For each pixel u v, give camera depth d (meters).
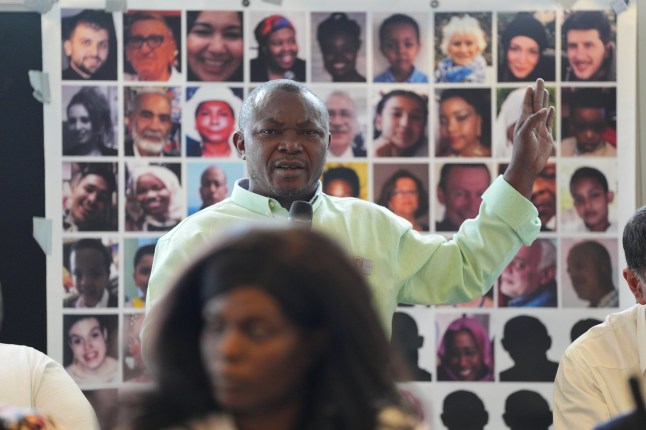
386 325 4.80
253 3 6.91
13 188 7.22
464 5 6.96
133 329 6.84
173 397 2.12
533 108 4.97
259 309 2.00
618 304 6.94
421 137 6.95
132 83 6.87
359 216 4.85
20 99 7.22
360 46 6.94
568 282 6.94
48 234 6.82
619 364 5.22
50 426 3.01
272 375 2.02
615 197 6.95
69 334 6.83
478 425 6.91
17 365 4.85
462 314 6.95
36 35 7.21
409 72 6.95
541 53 6.97
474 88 6.96
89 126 6.85
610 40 6.97
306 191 4.72
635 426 2.29
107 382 6.84
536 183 6.96
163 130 6.88
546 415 6.92
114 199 6.85
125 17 6.87
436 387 6.93
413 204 6.94
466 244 4.96
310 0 6.93
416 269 4.89
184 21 6.89
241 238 2.06
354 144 6.93
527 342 6.93
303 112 4.66
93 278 6.84
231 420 2.12
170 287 2.09
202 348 2.09
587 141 6.96
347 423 2.06
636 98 7.18
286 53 6.91
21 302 7.24
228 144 6.90
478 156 6.96
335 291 2.03
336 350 2.07
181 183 6.89
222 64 6.90
